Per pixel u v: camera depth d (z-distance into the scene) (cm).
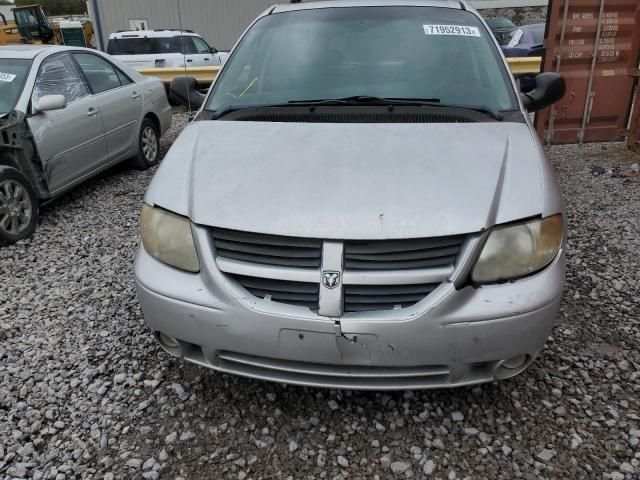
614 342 290
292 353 207
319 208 211
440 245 204
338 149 241
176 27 1745
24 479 214
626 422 232
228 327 211
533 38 1279
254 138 260
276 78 315
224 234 216
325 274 201
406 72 304
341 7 346
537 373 264
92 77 579
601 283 351
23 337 314
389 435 230
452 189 216
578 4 626
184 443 229
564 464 213
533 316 206
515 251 208
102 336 312
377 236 202
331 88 302
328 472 213
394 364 203
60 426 241
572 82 659
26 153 461
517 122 273
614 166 598
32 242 460
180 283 220
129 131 621
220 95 319
